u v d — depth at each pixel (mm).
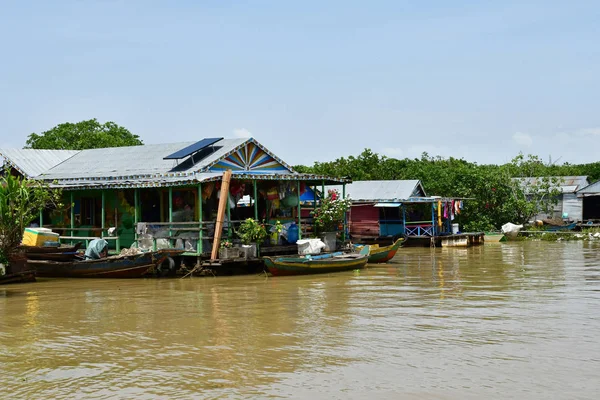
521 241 42781
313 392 9758
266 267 23375
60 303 17406
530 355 11664
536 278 22359
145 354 11938
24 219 22547
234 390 9883
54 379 10547
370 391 9781
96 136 47000
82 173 29422
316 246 24938
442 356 11633
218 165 27016
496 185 46562
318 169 50406
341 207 26875
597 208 53938
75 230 25766
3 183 23703
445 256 31859
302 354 11812
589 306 16438
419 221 39344
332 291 19266
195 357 11688
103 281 21984
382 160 53156
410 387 9945
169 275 23078
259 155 28656
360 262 25219
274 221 25625
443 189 45812
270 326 14164
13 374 10828
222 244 22812
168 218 25016
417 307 16422
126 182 24641
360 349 12133
